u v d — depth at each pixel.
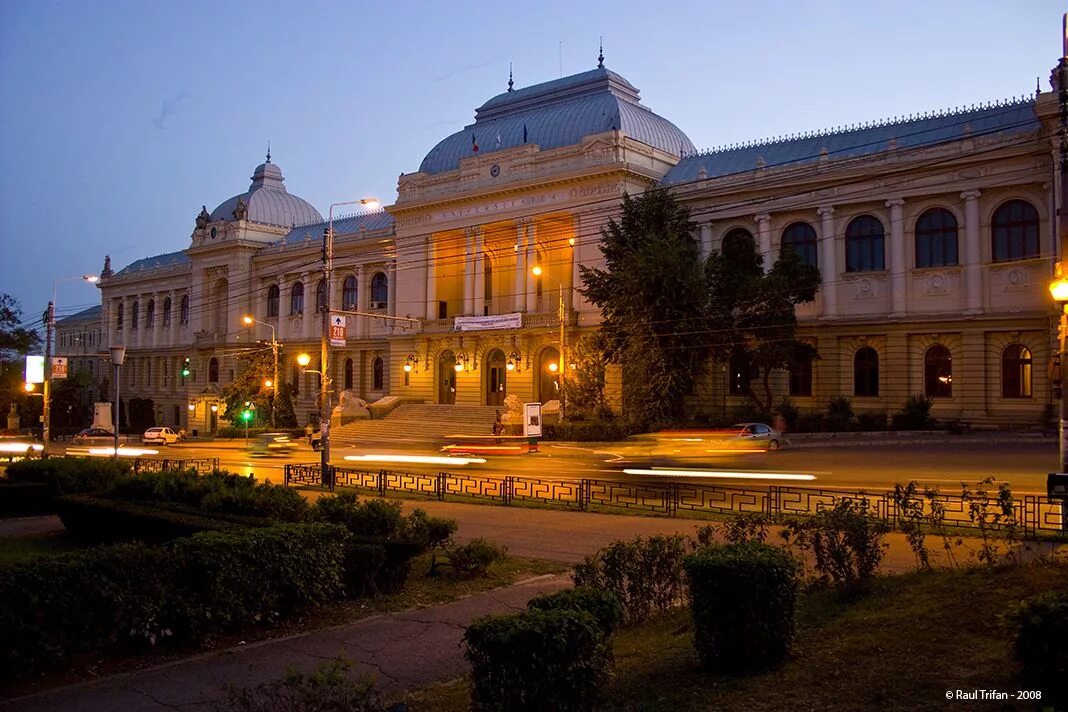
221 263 89.69
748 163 57.66
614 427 47.41
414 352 70.81
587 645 7.40
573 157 60.59
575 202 60.38
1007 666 7.63
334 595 13.71
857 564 11.62
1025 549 12.70
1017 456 34.62
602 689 8.30
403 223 71.81
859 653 8.64
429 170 72.56
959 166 46.16
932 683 7.54
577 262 60.22
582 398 52.03
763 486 27.61
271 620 12.25
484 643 7.23
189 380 92.88
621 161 57.62
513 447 44.38
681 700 7.90
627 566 11.58
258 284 87.81
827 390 50.81
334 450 52.81
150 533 16.73
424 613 12.99
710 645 8.75
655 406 46.94
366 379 78.25
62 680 10.00
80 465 26.75
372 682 7.87
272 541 12.52
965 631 8.81
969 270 45.88
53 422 98.69
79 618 10.39
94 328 118.00
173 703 9.23
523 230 63.28
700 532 12.16
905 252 48.34
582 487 25.36
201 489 19.11
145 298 102.75
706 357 47.72
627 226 51.12
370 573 13.94
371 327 77.19
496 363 66.88
